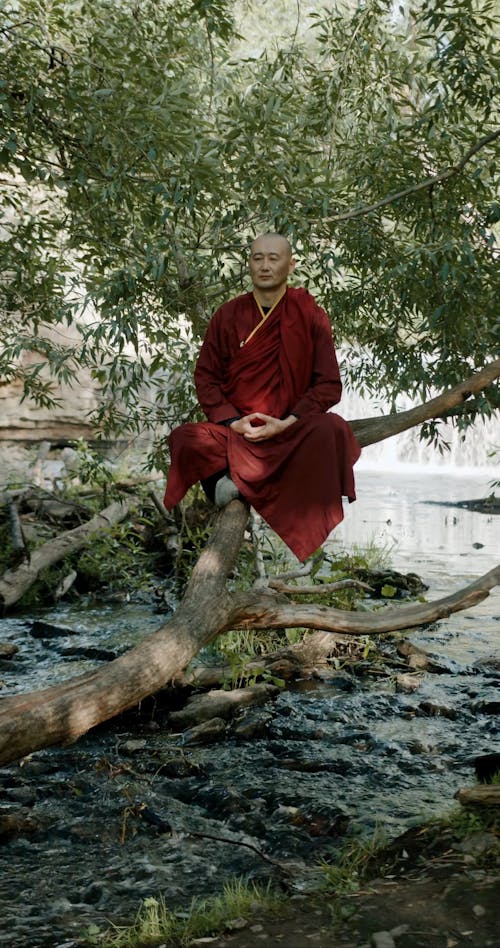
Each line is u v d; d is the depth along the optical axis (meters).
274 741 4.67
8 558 8.70
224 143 5.17
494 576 4.12
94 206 5.26
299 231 5.10
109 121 5.01
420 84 6.07
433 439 6.39
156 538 9.62
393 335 6.62
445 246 5.22
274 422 4.02
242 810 3.77
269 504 4.02
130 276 5.28
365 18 5.88
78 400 12.99
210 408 4.24
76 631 7.06
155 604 8.23
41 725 2.76
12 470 12.16
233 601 3.62
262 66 5.98
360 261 6.18
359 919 2.54
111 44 5.33
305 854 3.33
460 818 3.29
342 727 4.85
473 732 4.73
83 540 8.88
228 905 2.79
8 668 6.06
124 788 4.01
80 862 3.32
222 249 5.89
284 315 4.21
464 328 5.81
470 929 2.43
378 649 6.46
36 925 2.83
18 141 5.33
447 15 5.32
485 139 5.42
